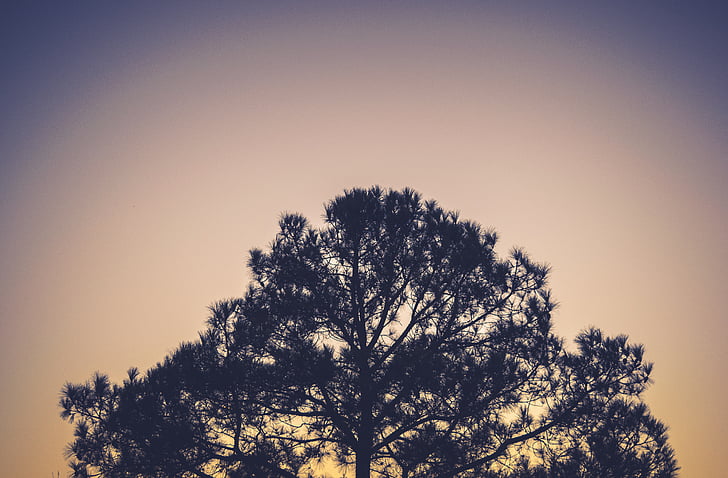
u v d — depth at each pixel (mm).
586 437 13016
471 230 14516
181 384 13250
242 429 13586
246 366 13398
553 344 13641
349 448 13688
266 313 14047
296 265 14719
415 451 12438
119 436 12945
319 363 12805
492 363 12680
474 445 12953
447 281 14266
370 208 14852
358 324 14359
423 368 12711
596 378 13164
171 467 12938
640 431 12914
